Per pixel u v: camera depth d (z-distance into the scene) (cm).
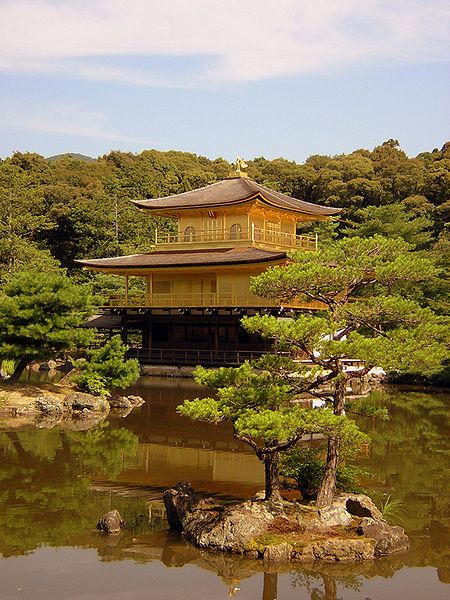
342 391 2383
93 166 14238
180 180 13750
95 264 7119
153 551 2178
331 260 2369
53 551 2178
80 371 5309
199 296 6981
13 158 13775
